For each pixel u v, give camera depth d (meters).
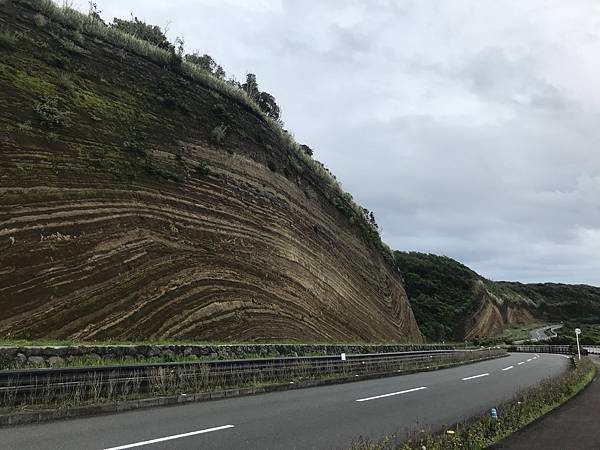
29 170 18.83
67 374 10.41
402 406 12.76
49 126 21.03
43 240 17.73
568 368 27.89
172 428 8.94
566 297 156.25
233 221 28.56
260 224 30.91
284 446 7.88
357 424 9.99
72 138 21.77
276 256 30.78
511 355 55.00
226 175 30.22
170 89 30.53
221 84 36.00
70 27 27.61
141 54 30.80
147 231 22.41
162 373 12.44
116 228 20.92
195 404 12.05
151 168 24.86
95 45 28.11
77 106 23.41
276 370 16.52
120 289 19.45
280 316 27.88
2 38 22.64
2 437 7.88
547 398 13.20
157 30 38.47
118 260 20.16
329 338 31.72
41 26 25.66
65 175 20.14
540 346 71.44
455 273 94.25
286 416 10.62
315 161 46.84
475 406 13.20
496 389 17.47
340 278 38.75
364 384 18.11
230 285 25.39
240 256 27.52
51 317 16.38
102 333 17.59
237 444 7.87
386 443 7.71
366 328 38.91
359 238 47.47
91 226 19.86
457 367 30.66
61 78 23.88
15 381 9.52
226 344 18.52
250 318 25.36
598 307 153.00
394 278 54.72
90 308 17.81
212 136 30.88
